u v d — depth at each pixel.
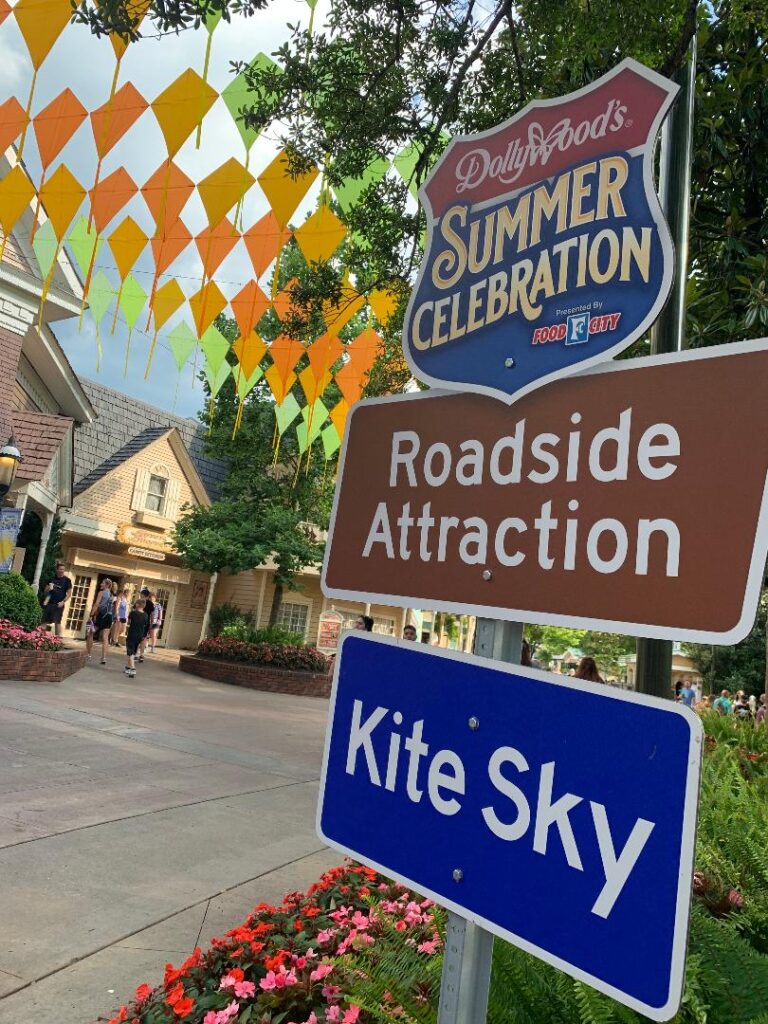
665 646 3.25
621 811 1.12
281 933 3.31
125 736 8.93
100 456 24.77
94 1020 3.06
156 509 25.03
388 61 5.56
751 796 3.71
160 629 25.97
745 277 4.74
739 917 2.48
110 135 5.41
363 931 3.03
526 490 1.39
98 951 3.64
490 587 1.40
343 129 5.75
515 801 1.26
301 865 5.19
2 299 13.98
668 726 1.09
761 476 1.10
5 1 4.60
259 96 5.56
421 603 1.52
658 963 1.04
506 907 1.23
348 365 10.26
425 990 2.20
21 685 11.47
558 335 1.40
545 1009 1.89
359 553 1.66
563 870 1.17
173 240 6.70
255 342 9.44
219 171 5.92
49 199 6.30
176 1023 2.67
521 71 5.61
